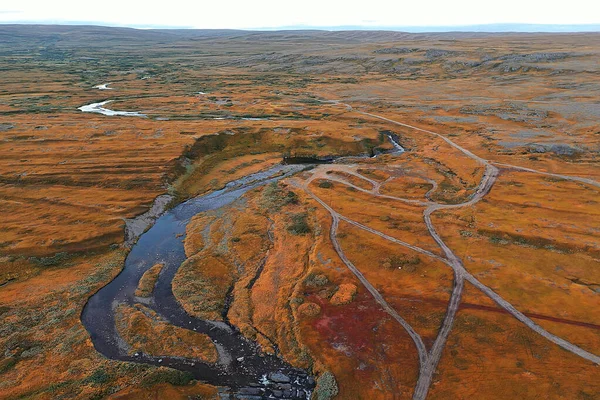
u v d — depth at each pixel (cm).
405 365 3672
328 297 4600
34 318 4375
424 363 3681
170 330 4238
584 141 9519
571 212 6297
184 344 4056
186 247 5875
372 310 4359
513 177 7825
